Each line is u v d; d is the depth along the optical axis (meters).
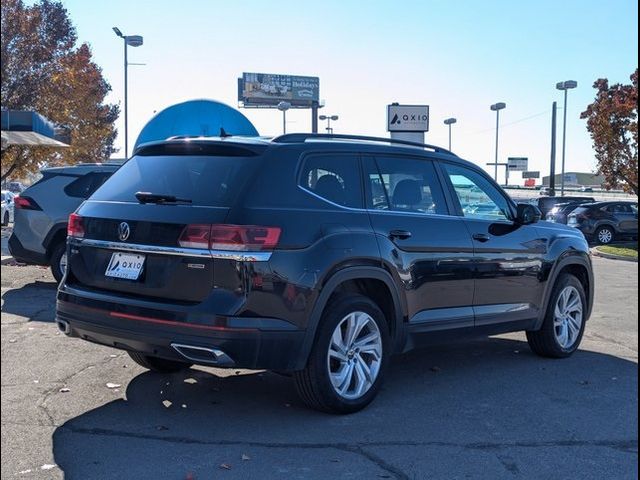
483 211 6.75
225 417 5.23
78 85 23.22
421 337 5.90
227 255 4.69
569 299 7.54
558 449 4.79
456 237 6.18
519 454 4.69
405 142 6.33
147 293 4.95
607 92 26.56
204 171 5.18
